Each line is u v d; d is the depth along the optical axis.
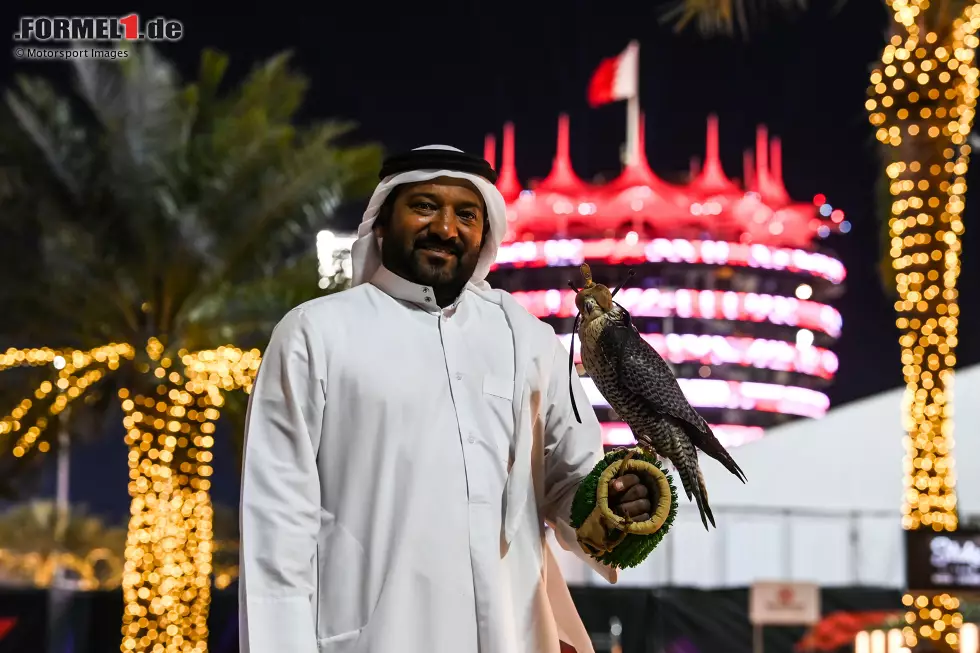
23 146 30.62
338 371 6.32
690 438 6.38
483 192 6.79
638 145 119.56
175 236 30.91
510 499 6.38
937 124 22.50
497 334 6.72
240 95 34.31
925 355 22.75
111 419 33.22
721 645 34.81
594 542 6.44
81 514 50.44
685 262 116.38
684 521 43.19
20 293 31.30
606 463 6.48
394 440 6.24
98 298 31.44
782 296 119.75
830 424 45.31
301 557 6.06
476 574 6.18
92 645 33.47
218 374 32.50
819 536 43.94
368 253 6.88
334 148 33.94
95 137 31.17
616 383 6.29
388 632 6.00
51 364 32.03
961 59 22.50
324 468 6.27
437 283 6.61
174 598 32.28
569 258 112.69
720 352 115.38
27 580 49.06
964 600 22.59
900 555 44.03
